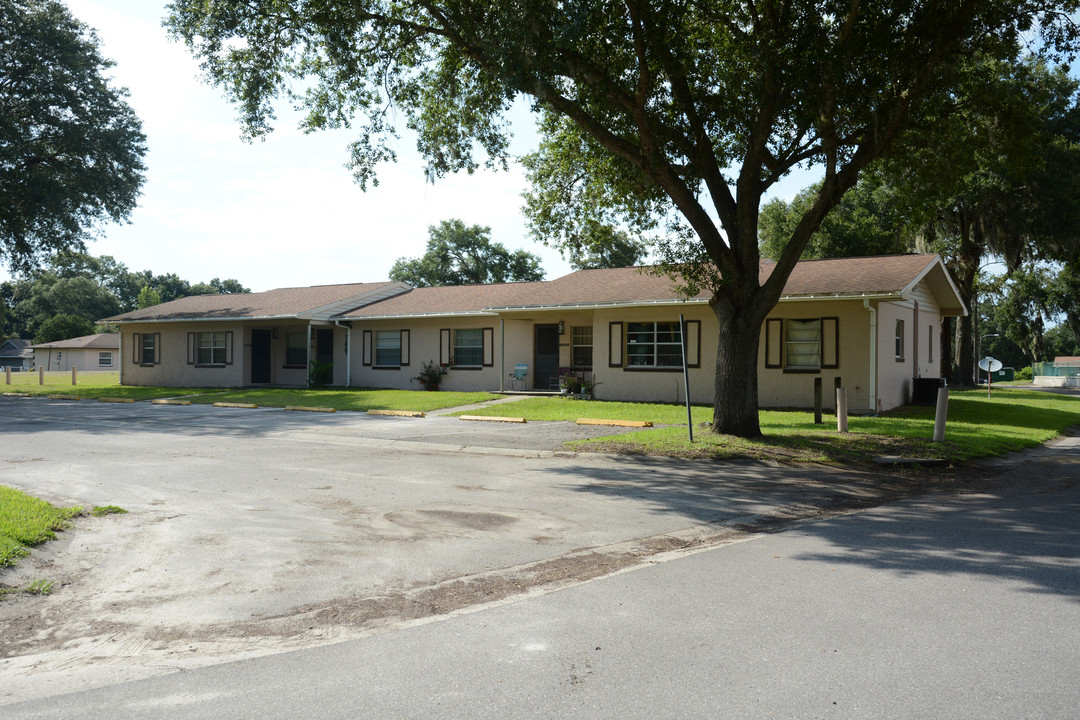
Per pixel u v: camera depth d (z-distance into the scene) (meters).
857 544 6.68
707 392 21.61
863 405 19.28
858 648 4.15
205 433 15.30
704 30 13.83
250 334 31.14
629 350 22.97
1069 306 59.72
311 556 6.20
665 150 14.49
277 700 3.58
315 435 14.96
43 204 28.23
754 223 13.45
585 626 4.58
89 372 61.28
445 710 3.44
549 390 25.75
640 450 12.34
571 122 15.47
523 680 3.77
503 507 8.25
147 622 4.71
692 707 3.44
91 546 6.42
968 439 14.19
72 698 3.63
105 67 30.25
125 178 30.73
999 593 5.17
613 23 11.93
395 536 6.90
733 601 5.04
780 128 14.02
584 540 6.88
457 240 56.31
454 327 27.45
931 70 11.28
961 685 3.65
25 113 28.62
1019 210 31.88
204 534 6.86
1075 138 32.62
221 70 13.64
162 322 32.50
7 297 99.00
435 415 19.39
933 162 13.75
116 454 12.05
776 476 10.59
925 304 24.50
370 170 15.03
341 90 14.52
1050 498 9.13
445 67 14.46
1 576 5.47
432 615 4.86
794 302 20.25
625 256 34.84
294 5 12.88
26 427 16.50
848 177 12.62
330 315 29.56
